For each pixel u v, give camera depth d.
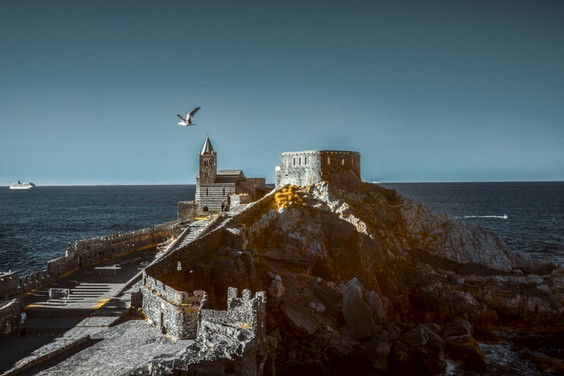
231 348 32.91
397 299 62.69
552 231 146.12
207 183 90.62
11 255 105.56
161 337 40.19
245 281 55.34
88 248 66.88
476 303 63.50
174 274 53.16
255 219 66.56
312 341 51.72
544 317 63.41
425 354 50.91
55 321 43.59
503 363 53.44
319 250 65.00
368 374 49.53
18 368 32.56
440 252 71.06
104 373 32.38
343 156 77.81
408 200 76.94
